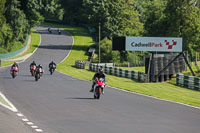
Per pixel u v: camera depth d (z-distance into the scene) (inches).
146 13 6943.9
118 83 2709.2
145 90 2210.9
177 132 891.4
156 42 3184.1
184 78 2677.2
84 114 1125.1
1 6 6658.5
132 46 3203.7
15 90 1828.2
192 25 5792.3
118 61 6018.7
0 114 1066.7
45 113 1123.9
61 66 5300.2
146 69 3068.4
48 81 2532.0
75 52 7662.4
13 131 842.2
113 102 1472.7
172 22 5940.0
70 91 1879.9
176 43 3184.1
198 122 1055.0
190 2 6127.0
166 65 3154.5
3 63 5339.6
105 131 871.1
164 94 2010.3
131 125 961.5
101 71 1604.3
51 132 841.5
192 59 5610.2
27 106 1267.2
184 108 1373.0
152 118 1093.1
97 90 1585.9
